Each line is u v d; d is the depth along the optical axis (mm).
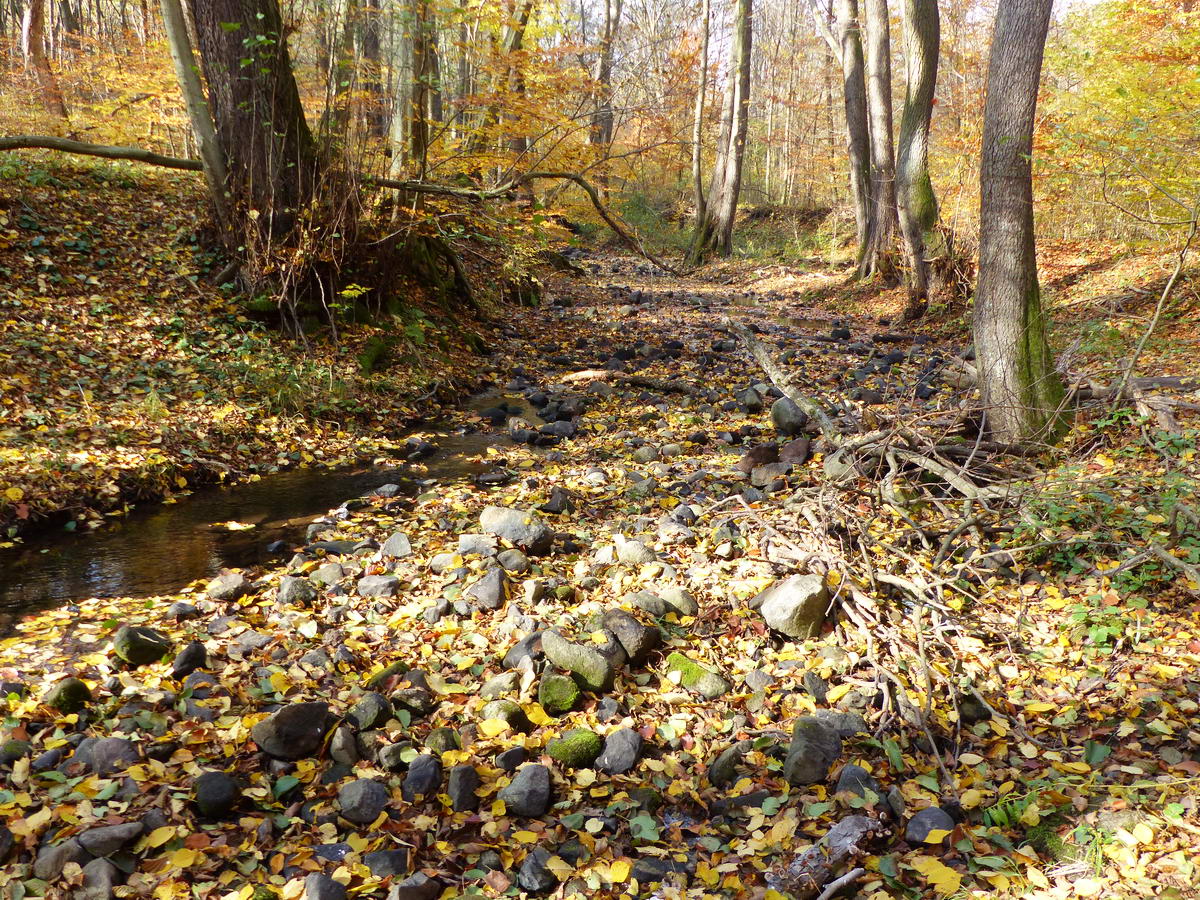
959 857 2920
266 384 8461
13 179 10273
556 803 3230
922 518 5656
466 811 3162
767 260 26641
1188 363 8211
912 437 6242
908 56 15609
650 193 37375
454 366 11086
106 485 6410
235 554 5719
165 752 3381
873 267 19172
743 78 27141
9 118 14328
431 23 10914
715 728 3703
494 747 3494
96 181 11344
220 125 9422
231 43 9141
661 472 7328
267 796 3188
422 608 4723
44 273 8867
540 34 14695
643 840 3033
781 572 4914
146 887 2693
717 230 28422
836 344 13766
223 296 9547
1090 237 15953
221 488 7043
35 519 5965
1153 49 12789
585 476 7281
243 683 3910
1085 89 13945
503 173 13609
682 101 19828
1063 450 6285
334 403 8789
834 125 35344
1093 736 3510
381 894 2758
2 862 2752
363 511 6555
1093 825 2969
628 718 3725
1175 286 11156
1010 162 6465
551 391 10492
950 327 14477
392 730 3557
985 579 4855
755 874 2850
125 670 4043
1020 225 6508
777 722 3729
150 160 9469
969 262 15328
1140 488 5320
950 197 16828
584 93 13391
